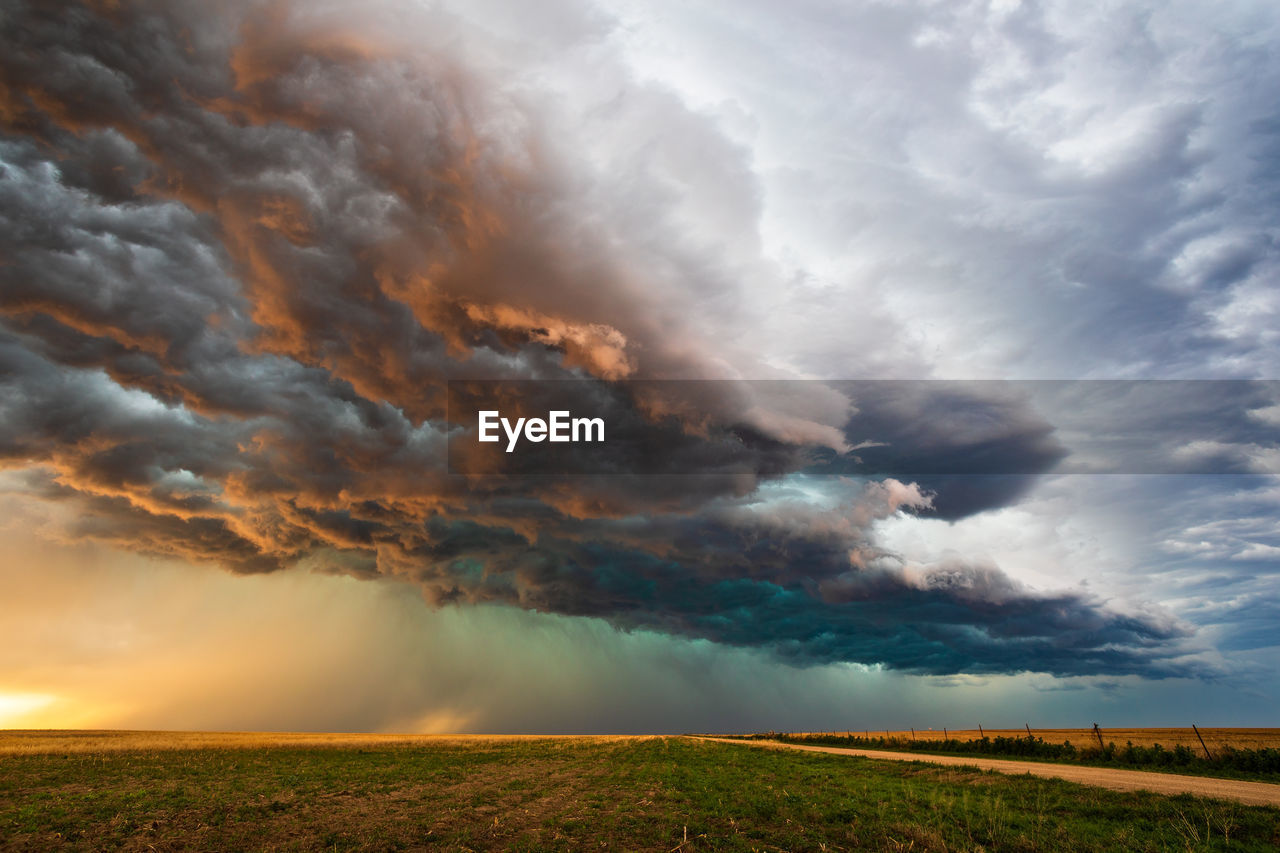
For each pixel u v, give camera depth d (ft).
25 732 301.02
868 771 138.00
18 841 68.13
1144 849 62.23
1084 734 382.22
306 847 65.98
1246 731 361.71
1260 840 65.31
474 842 68.33
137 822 77.87
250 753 190.90
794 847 66.39
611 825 77.05
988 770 130.62
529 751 220.64
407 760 178.40
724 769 141.38
